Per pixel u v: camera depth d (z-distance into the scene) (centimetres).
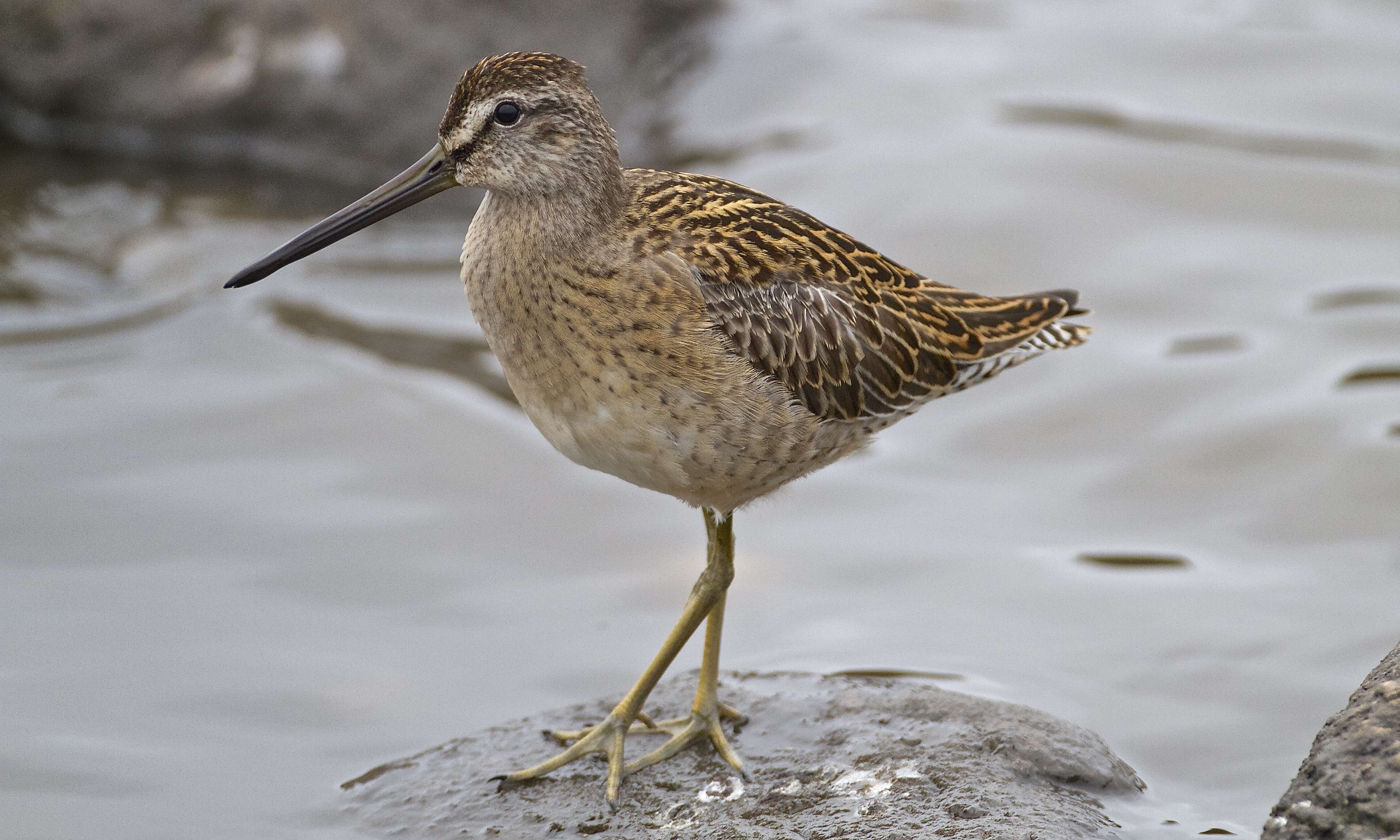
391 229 1670
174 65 1816
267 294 1545
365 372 1425
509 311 887
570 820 877
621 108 1806
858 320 942
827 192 1642
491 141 875
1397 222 1560
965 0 1988
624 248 877
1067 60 1853
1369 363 1380
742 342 894
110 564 1175
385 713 1030
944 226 1577
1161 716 1013
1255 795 930
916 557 1209
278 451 1323
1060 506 1265
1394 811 685
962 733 931
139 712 1020
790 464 928
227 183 1770
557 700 1046
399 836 888
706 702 946
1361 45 1848
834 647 1102
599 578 1189
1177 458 1302
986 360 1002
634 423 881
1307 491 1248
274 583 1164
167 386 1407
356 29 1788
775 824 852
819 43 1897
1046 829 831
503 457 1324
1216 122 1722
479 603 1154
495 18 1825
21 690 1034
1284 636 1090
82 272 1574
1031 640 1105
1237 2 1966
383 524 1238
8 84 1836
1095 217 1585
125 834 909
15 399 1376
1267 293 1478
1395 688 735
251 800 940
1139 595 1152
